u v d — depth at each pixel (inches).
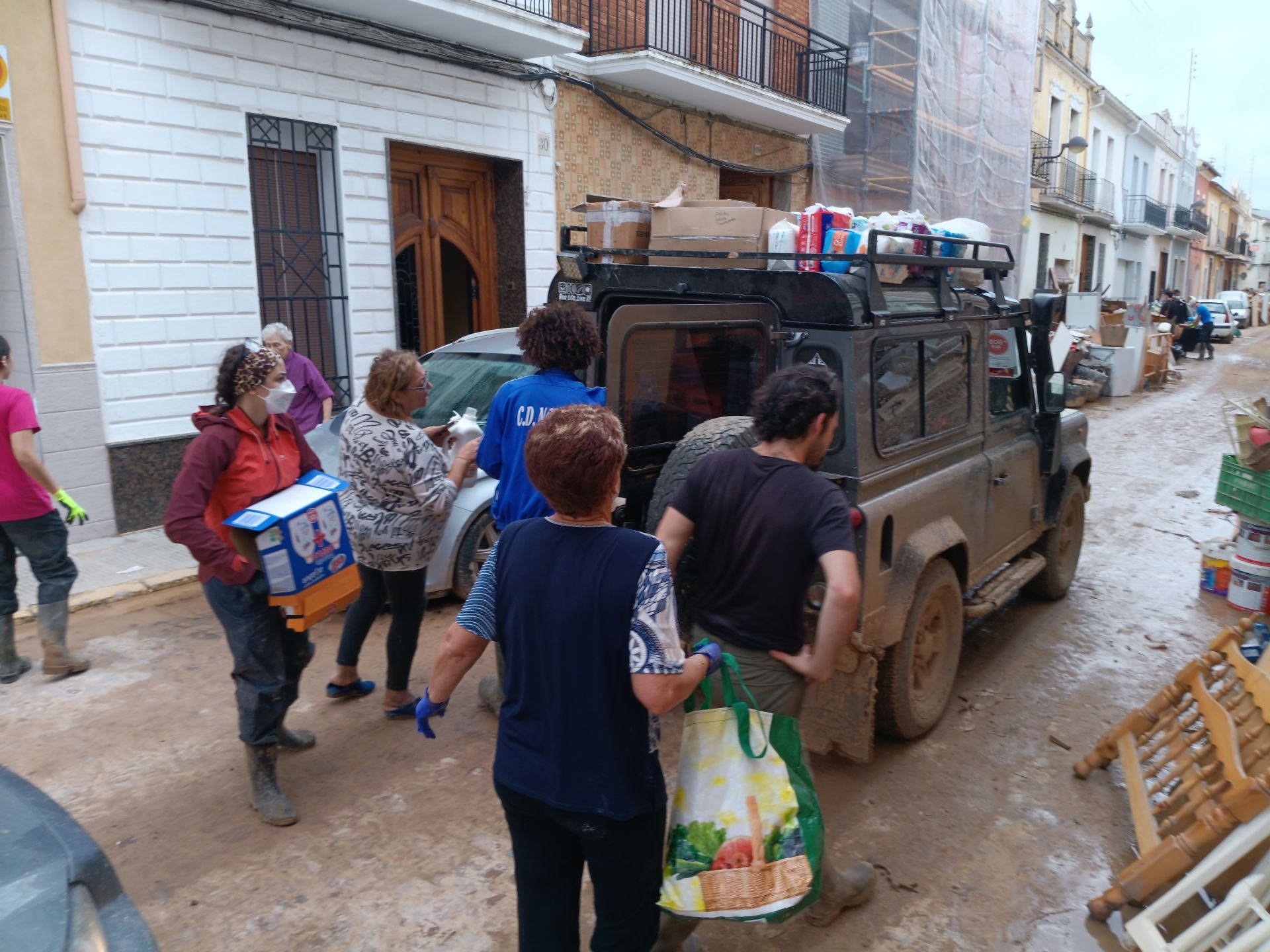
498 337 255.3
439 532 156.3
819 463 107.3
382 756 156.8
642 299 163.8
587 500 80.4
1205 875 110.3
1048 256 1023.6
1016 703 181.9
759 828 87.3
